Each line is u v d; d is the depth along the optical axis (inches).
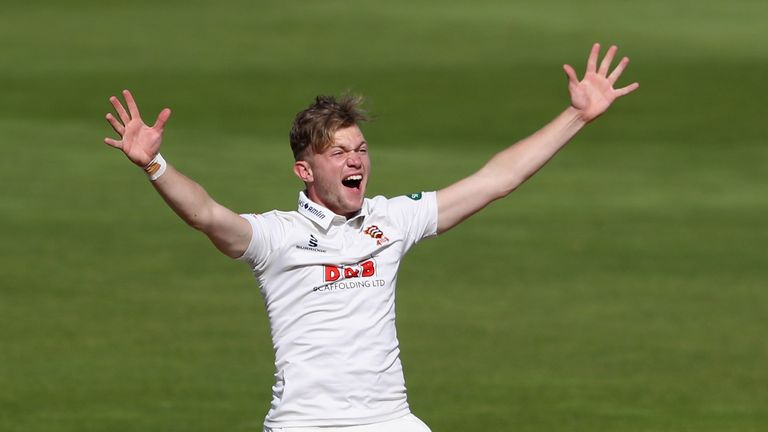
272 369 1649.9
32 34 5007.4
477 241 2466.8
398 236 800.9
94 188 2869.1
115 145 734.5
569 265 2285.9
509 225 2608.3
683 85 4210.1
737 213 2733.8
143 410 1457.9
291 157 3272.6
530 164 839.7
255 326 1871.3
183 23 5290.4
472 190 833.5
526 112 3905.0
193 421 1413.6
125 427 1386.6
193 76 4333.2
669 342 1792.6
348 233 788.0
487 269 2252.7
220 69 4456.2
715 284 2153.1
